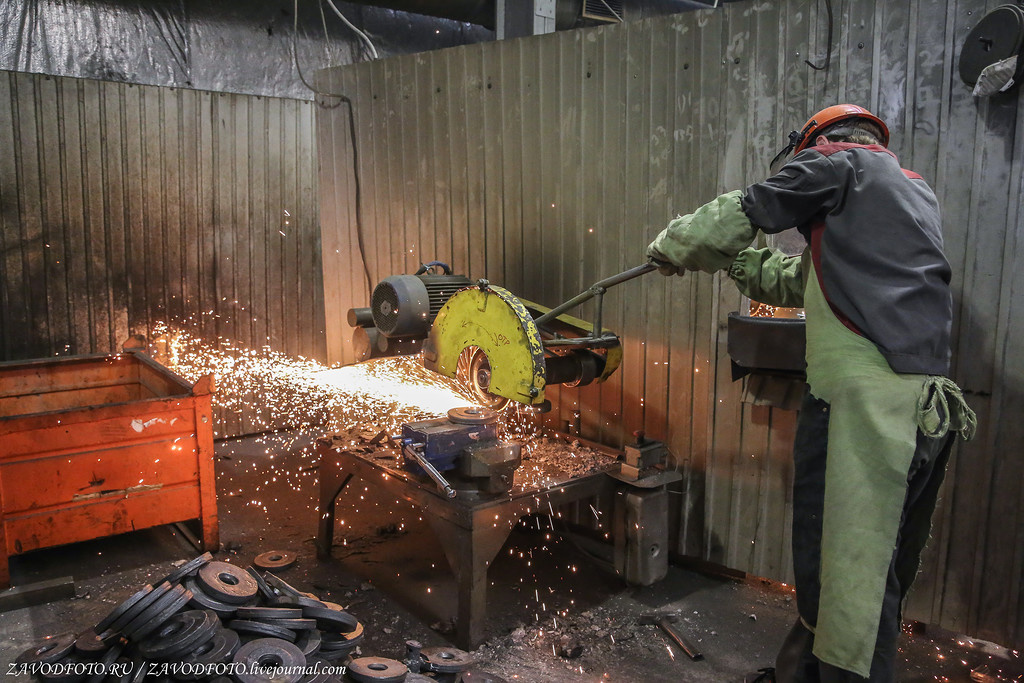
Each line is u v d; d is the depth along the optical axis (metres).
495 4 5.15
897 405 1.80
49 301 4.74
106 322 4.95
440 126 4.14
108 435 3.40
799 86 2.96
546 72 3.65
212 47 5.28
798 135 2.24
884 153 1.98
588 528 3.80
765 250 2.55
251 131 5.32
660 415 3.51
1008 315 2.63
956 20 2.62
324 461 3.52
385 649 2.88
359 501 4.40
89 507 3.40
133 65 5.02
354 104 4.57
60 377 4.31
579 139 3.59
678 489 3.49
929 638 2.97
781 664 2.16
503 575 3.46
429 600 3.26
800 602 2.04
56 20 4.74
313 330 5.82
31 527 3.27
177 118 5.02
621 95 3.42
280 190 5.52
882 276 1.85
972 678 2.69
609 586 3.38
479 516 2.74
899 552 2.16
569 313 3.77
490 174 3.96
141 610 2.44
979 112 2.60
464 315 2.85
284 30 5.53
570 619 3.10
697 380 3.36
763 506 3.25
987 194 2.62
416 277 3.27
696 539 3.46
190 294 5.25
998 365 2.67
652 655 2.84
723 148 3.16
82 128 4.71
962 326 2.73
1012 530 2.71
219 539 3.85
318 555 3.65
